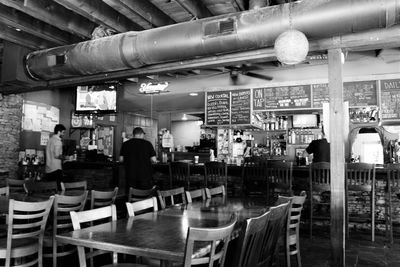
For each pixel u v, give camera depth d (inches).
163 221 100.8
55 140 250.2
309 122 319.3
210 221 101.0
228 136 338.6
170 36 155.8
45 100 332.2
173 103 368.8
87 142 378.9
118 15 183.2
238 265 74.0
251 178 219.5
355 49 148.9
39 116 324.2
